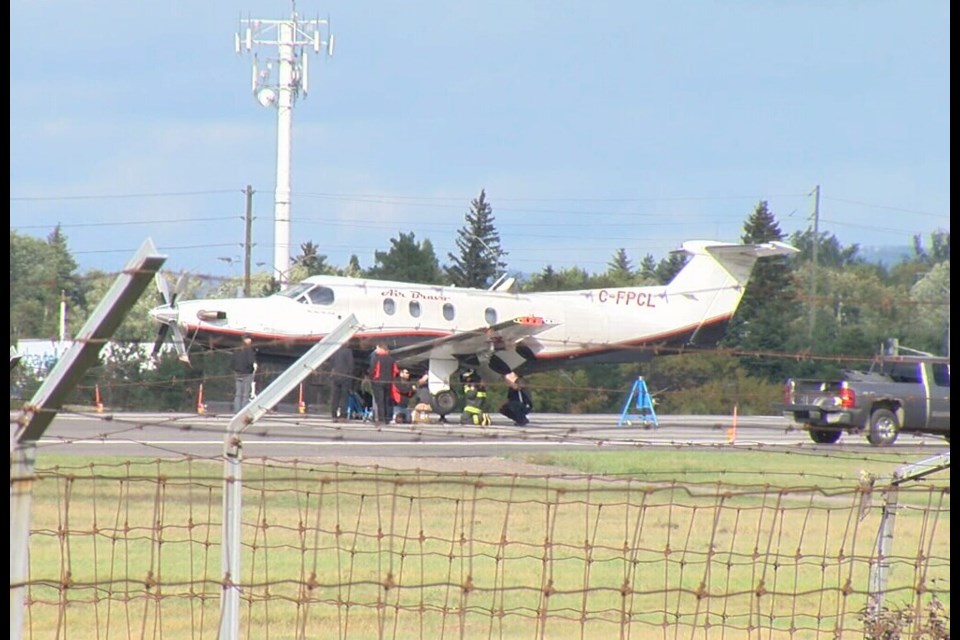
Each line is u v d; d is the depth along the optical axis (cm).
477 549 4656
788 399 11562
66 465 6531
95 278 4509
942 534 5178
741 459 8594
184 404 12138
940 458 3144
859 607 3978
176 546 4644
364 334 12688
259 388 12625
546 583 3391
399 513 5356
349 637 3397
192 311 12412
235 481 2686
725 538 5097
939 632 3072
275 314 12556
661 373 16200
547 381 16575
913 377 11456
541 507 5694
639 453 8844
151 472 6388
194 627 3472
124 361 12219
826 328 18775
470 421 12712
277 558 4356
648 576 4366
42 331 10412
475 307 13425
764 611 3912
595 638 3478
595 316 14625
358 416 12081
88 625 3466
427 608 3312
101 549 4525
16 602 1998
